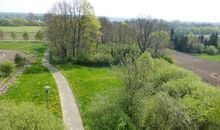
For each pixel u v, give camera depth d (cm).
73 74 6519
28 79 5966
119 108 3130
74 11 7931
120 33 10550
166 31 10688
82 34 8069
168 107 2962
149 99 3334
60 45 8188
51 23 7994
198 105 3234
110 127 2992
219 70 8806
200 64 9938
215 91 3684
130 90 3381
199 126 3025
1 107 2492
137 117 3219
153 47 9444
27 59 8500
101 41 10350
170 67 4775
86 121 3653
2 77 5947
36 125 2377
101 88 5356
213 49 13538
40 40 14300
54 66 7475
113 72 3794
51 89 5212
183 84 3950
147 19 8981
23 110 2469
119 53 8256
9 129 2200
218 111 2969
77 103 4428
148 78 3666
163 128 2948
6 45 13088
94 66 7644
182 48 13775
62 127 2567
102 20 10762
